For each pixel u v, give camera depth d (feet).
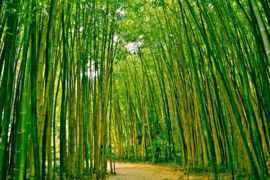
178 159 19.61
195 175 13.37
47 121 9.14
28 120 6.83
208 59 11.12
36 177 6.82
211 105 12.38
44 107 7.77
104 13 13.57
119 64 21.56
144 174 14.78
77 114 13.05
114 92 21.98
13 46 7.20
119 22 16.06
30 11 6.70
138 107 23.70
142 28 17.07
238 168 13.34
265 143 10.04
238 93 11.37
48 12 8.38
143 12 16.01
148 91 23.32
